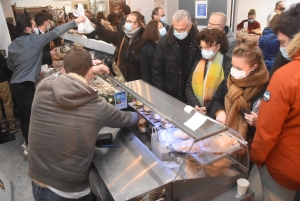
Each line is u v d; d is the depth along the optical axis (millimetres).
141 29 3055
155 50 2557
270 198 1506
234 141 1313
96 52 2160
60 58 2768
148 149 1505
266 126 1260
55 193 1387
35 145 1368
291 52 1209
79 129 1293
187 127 1262
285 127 1295
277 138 1300
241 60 1504
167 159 1387
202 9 4250
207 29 2027
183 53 2422
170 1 4840
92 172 1458
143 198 1198
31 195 2420
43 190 1413
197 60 2205
